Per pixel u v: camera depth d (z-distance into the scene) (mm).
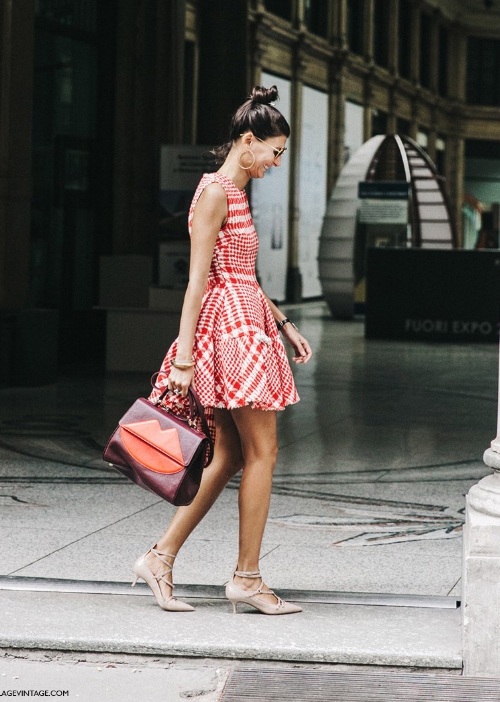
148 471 5027
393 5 52938
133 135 21453
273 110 5301
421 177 36594
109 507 7984
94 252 21156
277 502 8297
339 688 4492
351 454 10648
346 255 33688
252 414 5238
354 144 48938
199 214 5172
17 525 7336
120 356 18266
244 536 5285
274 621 5180
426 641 4906
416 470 9805
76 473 9359
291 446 11094
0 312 15938
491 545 4711
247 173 5355
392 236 34281
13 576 5891
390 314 26125
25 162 16938
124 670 4703
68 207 20344
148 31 21344
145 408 5113
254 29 38219
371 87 50219
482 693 4449
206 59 25703
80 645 4875
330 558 6570
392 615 5301
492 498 4875
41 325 15977
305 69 42781
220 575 6117
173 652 4844
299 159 42656
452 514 7930
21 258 17000
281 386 5348
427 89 60469
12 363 15906
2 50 16422
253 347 5164
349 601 5527
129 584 5773
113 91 21297
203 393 5176
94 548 6715
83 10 20453
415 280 25906
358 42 49438
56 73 19812
